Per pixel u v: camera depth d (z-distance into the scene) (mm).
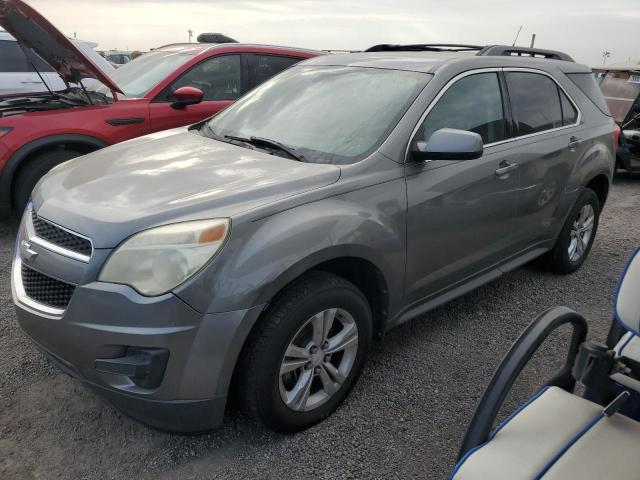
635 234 5590
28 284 2338
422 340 3301
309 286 2289
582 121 4012
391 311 2770
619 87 8688
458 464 1471
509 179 3268
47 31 4277
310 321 2316
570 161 3826
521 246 3646
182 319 1992
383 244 2535
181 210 2129
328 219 2311
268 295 2109
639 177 8867
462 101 3070
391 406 2682
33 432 2434
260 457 2332
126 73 5809
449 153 2559
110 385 2076
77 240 2156
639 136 8062
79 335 2064
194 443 2400
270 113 3248
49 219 2287
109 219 2119
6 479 2170
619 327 2020
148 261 2016
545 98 3719
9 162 4445
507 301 3863
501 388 1590
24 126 4484
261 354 2180
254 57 5785
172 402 2068
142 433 2455
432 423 2576
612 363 1674
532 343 1647
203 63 5469
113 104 4961
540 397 1706
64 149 4762
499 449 1485
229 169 2547
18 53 7312
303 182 2379
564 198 3875
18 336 3217
